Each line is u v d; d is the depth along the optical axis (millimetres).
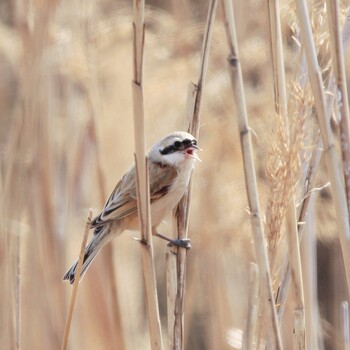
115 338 9961
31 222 10031
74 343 10164
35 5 9812
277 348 6098
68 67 10078
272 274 6410
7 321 8820
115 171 10594
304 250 7125
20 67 10289
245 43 10281
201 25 10750
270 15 6492
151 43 10719
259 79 10312
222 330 10688
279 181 6273
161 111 10672
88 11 10266
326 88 6902
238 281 11086
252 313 6836
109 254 10016
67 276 8016
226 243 10531
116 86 10656
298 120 6203
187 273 11398
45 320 10125
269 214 6363
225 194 10469
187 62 10648
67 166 10703
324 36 6699
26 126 9938
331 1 6316
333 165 6258
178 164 8234
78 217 10906
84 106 10758
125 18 10547
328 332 11383
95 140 9906
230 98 10562
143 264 6238
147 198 6160
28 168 9992
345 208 6246
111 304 10055
